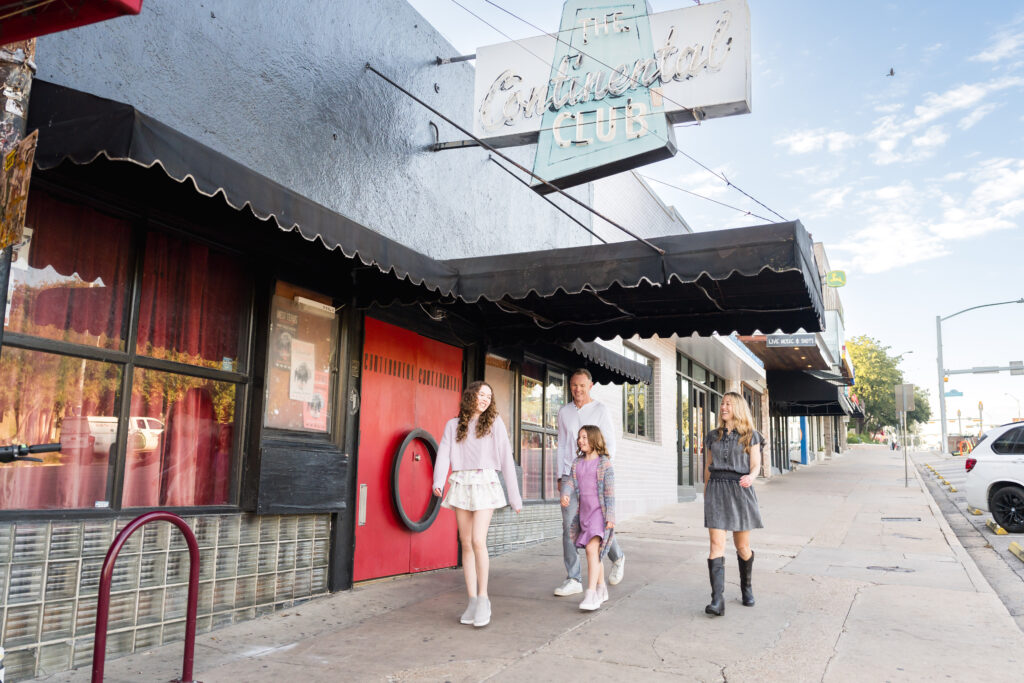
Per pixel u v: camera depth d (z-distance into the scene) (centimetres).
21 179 279
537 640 503
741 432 595
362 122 669
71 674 397
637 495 1384
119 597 434
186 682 373
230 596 515
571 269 573
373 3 695
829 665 454
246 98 541
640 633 523
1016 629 543
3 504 395
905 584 705
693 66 685
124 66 448
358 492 651
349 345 647
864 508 1470
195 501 507
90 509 430
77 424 434
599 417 644
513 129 750
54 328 424
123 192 454
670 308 754
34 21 274
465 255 841
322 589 605
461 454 557
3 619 374
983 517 1369
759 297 704
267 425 560
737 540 615
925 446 8894
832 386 2598
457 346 822
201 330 518
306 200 436
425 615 568
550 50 747
